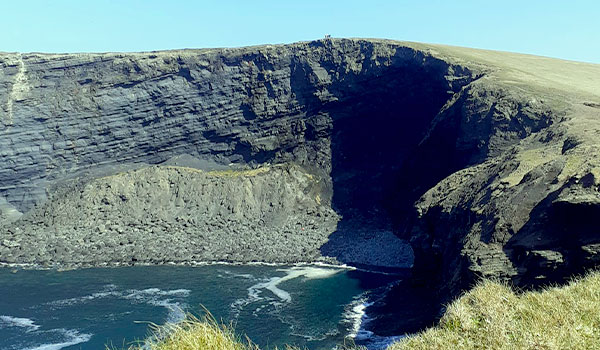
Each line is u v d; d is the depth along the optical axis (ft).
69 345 155.94
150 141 382.22
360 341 155.94
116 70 379.14
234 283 235.81
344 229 331.77
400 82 354.13
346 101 374.84
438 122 296.92
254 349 38.01
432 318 161.89
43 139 363.35
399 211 316.19
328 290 223.10
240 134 390.42
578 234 128.98
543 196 146.82
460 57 332.60
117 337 162.09
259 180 366.63
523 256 137.49
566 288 44.93
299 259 285.23
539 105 243.81
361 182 372.17
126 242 304.50
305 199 360.89
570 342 32.27
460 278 150.92
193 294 216.13
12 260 282.15
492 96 261.03
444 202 204.03
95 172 371.15
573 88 275.18
